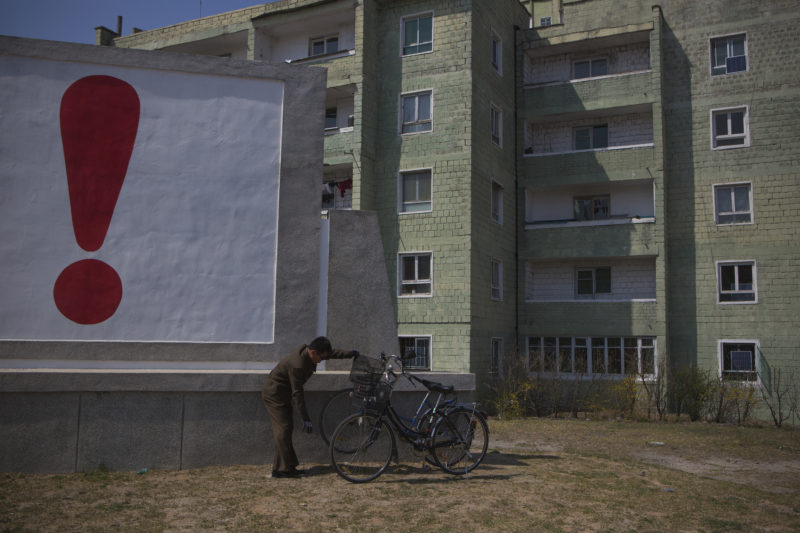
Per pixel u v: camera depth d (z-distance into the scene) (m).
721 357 21.05
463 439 7.84
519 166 24.00
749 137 21.44
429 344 20.20
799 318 20.19
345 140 21.31
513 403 18.78
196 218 8.71
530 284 23.92
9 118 8.23
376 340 9.48
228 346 8.59
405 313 20.58
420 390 8.55
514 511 6.20
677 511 6.60
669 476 8.74
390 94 21.75
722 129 21.97
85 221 8.34
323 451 8.03
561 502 6.66
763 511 6.87
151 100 8.74
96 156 8.46
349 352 7.43
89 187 8.40
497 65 23.27
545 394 19.81
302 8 22.94
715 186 21.75
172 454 7.48
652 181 22.36
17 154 8.21
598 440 13.30
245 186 8.95
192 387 7.57
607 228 22.34
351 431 7.31
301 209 9.13
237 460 7.74
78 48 8.52
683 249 21.94
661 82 22.25
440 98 20.98
